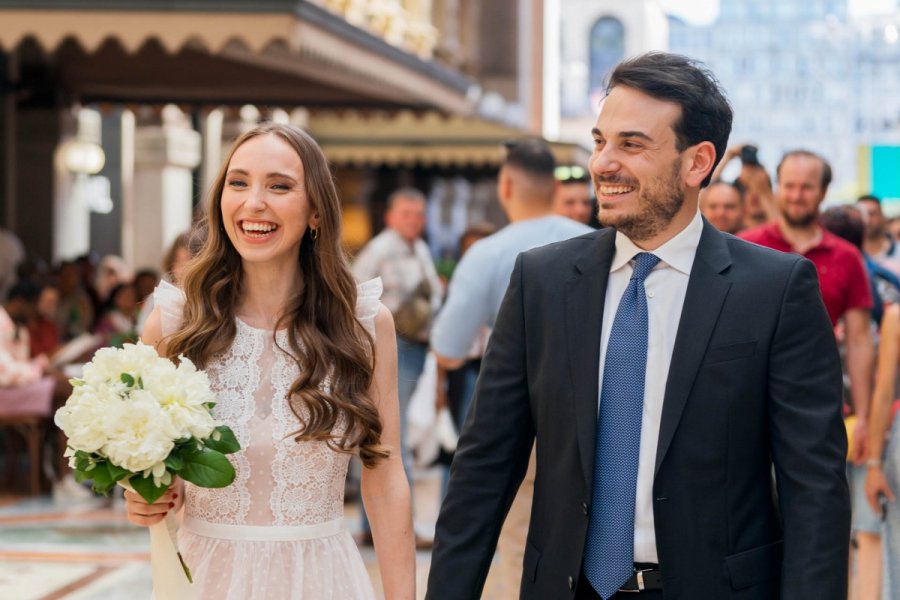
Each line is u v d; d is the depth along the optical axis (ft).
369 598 13.82
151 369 12.26
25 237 65.87
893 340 22.54
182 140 85.66
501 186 23.31
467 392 35.81
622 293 12.98
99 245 84.28
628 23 372.99
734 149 26.91
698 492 12.34
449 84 66.95
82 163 66.54
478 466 13.35
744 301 12.57
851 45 486.38
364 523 33.65
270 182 13.50
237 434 13.30
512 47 145.79
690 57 12.94
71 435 11.97
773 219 25.45
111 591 28.68
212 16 37.27
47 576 30.22
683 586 12.30
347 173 87.66
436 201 109.29
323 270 13.75
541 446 13.09
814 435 12.28
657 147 12.60
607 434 12.68
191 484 13.43
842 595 12.07
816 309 12.63
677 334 12.59
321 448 13.43
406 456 33.45
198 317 13.58
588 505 12.56
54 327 46.78
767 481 12.68
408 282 33.83
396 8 81.30
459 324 23.06
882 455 22.74
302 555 13.33
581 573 12.69
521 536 20.38
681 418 12.39
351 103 67.92
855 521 23.77
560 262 13.30
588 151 75.25
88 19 37.32
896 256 51.62
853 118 488.85
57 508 39.91
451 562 13.19
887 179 74.90
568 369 12.88
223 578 13.23
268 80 60.75
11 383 41.19
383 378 14.21
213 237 13.82
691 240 12.86
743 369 12.44
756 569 12.39
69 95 65.10
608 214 12.78
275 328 13.55
